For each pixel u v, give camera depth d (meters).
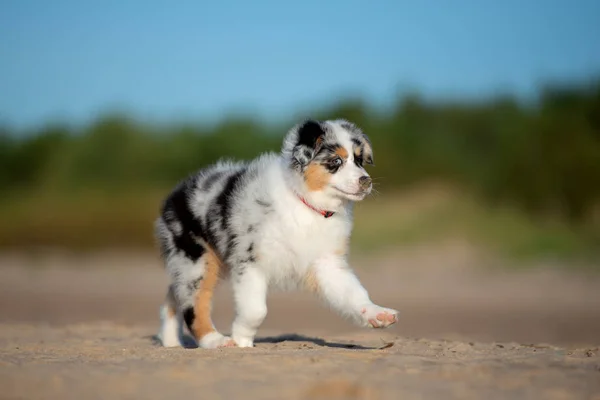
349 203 6.80
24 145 33.12
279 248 6.51
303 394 4.23
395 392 4.27
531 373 4.74
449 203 24.73
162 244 7.34
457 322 12.66
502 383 4.50
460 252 21.42
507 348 6.82
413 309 14.36
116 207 28.36
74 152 32.56
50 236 27.77
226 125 32.12
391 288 17.44
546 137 25.97
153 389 4.35
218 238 6.77
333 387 4.32
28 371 4.79
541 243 21.73
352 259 21.38
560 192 24.86
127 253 26.61
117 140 32.75
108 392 4.30
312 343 7.11
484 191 25.70
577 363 5.16
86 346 7.03
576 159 25.19
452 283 18.06
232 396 4.19
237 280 6.59
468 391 4.30
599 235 22.77
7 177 32.44
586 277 18.61
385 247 22.16
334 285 6.50
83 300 16.62
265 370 4.82
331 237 6.58
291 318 13.03
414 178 27.11
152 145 32.53
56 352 6.24
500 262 20.58
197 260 6.95
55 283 20.39
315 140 6.55
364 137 6.96
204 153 31.59
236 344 6.57
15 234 28.03
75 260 25.53
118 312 14.29
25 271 23.19
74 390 4.34
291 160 6.62
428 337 9.50
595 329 11.82
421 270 19.83
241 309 6.52
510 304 15.07
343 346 7.13
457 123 29.56
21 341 7.70
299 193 6.51
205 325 6.84
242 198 6.68
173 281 7.15
